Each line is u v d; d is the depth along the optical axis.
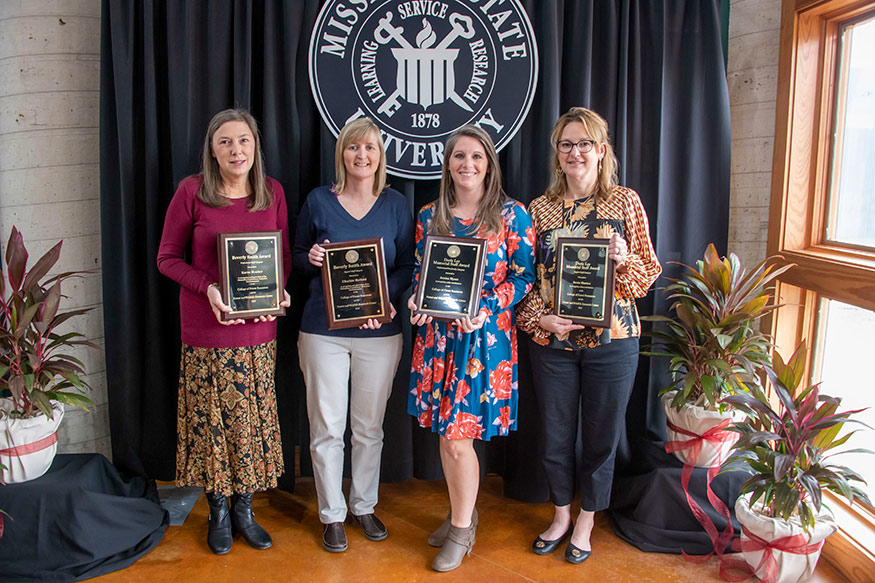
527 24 2.78
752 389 2.44
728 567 2.39
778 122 2.74
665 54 2.83
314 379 2.49
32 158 2.88
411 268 2.57
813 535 2.19
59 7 2.84
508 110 2.83
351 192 2.51
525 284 2.37
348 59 2.80
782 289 2.77
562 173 2.44
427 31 2.80
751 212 2.93
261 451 2.54
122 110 2.78
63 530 2.37
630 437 3.07
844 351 2.59
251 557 2.50
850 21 2.54
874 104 2.43
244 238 2.36
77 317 3.00
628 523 2.65
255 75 2.87
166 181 2.91
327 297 2.39
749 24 2.87
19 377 2.37
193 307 2.43
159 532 2.61
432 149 2.86
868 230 2.47
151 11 2.75
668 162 2.89
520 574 2.40
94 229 3.00
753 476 2.30
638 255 2.35
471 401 2.31
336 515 2.56
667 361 2.95
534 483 2.94
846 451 2.25
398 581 2.36
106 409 3.11
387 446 2.98
